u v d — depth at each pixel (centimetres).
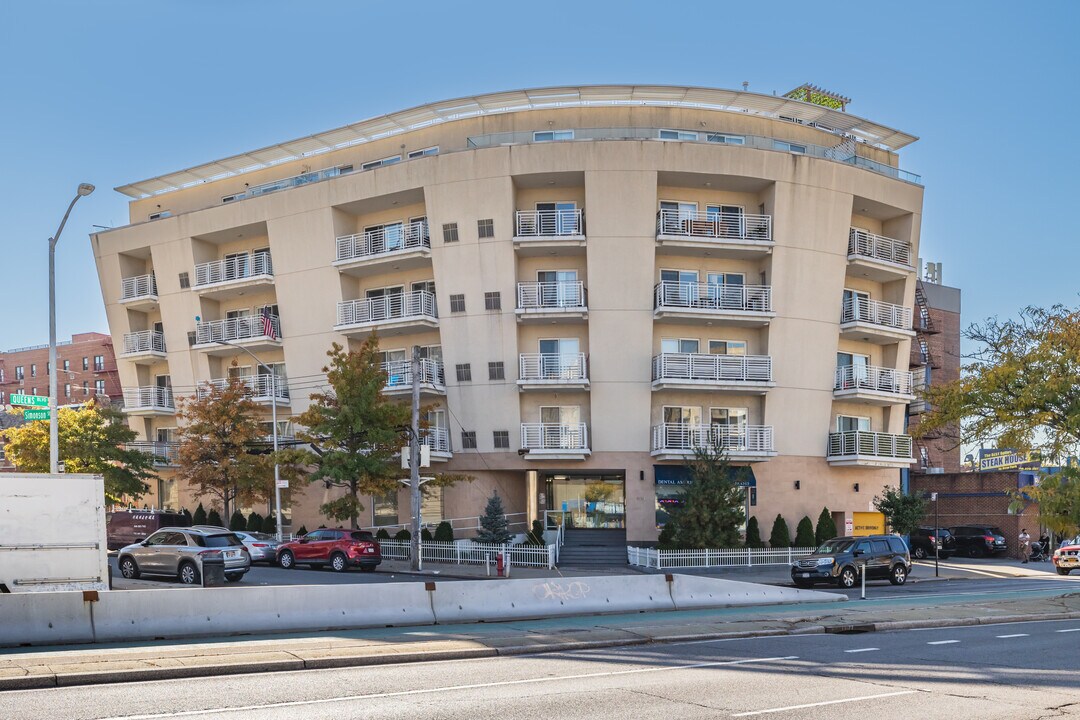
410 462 3447
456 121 4481
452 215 4197
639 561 3688
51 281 2823
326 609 1811
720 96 4444
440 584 1977
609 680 1249
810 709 1051
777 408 4238
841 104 5125
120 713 1006
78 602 1542
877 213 4619
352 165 4734
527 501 4575
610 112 4391
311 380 4562
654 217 4097
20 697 1108
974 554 5088
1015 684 1228
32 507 1816
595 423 4147
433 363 4306
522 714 1011
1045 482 2650
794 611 2252
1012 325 3512
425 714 1008
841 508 4369
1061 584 3419
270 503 4781
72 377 7862
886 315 4531
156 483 5403
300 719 977
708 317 4122
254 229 4803
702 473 3797
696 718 998
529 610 2072
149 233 5084
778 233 4200
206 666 1297
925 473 5684
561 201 4288
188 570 2714
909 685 1216
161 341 5250
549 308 4112
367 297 4600
